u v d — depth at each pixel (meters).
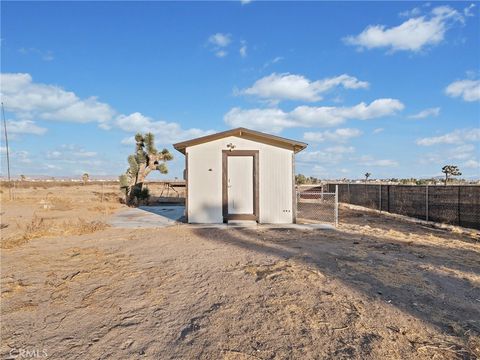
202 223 11.41
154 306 4.18
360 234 9.38
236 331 3.48
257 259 6.41
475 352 3.04
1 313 4.00
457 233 10.04
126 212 15.93
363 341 3.24
